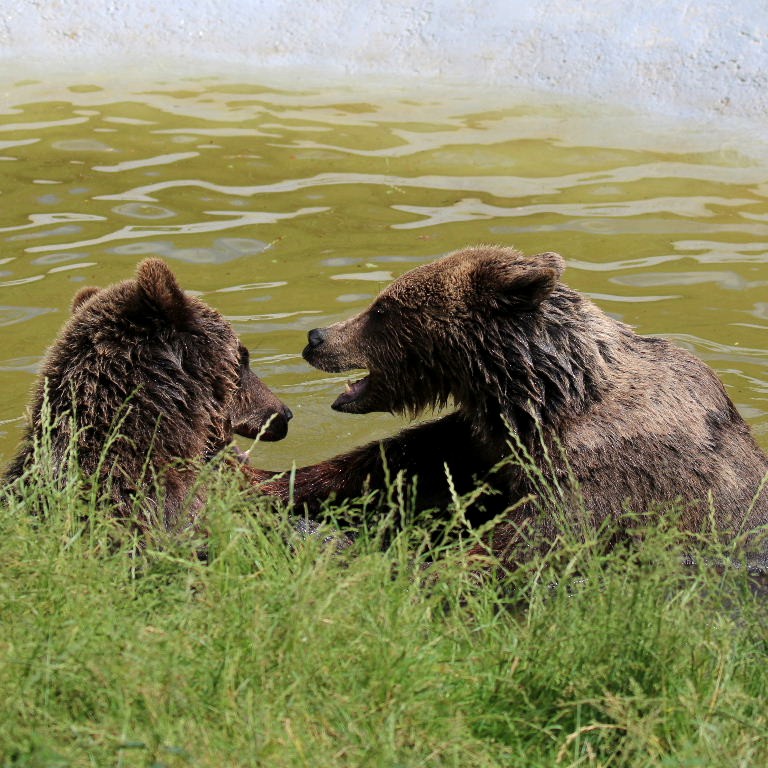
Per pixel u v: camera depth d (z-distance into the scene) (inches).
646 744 272.7
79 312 387.5
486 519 451.8
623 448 419.2
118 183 746.2
